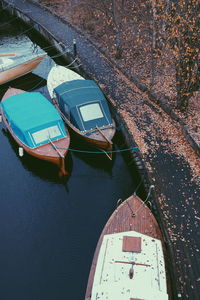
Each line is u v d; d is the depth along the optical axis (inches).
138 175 717.9
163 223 582.6
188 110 828.6
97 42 1277.1
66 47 1279.5
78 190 721.6
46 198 708.0
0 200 705.0
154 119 836.0
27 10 1710.1
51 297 540.1
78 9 1551.4
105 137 769.6
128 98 929.5
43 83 1148.5
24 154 797.9
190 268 514.6
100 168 775.1
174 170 685.9
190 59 751.7
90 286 493.0
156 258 489.7
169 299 478.0
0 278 567.8
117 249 501.0
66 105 836.0
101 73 1074.1
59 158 730.8
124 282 452.4
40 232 637.9
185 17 760.3
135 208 603.2
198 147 703.7
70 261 588.1
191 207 607.8
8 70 1095.6
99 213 668.1
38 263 587.5
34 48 1441.9
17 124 773.9
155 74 993.5
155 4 941.2
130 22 1232.8
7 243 621.0
